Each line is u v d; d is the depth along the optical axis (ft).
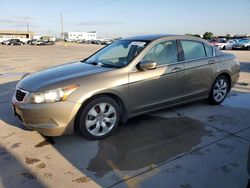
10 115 16.01
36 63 48.83
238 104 18.70
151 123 14.80
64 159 10.91
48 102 11.37
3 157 10.98
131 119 15.38
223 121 15.25
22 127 14.07
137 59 13.60
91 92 11.94
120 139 12.82
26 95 11.75
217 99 18.17
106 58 15.25
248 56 63.82
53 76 12.75
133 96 13.39
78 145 12.17
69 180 9.45
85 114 12.16
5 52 85.30
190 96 16.17
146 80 13.65
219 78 17.94
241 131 13.85
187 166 10.41
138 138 12.93
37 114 11.39
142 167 10.34
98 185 9.18
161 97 14.60
